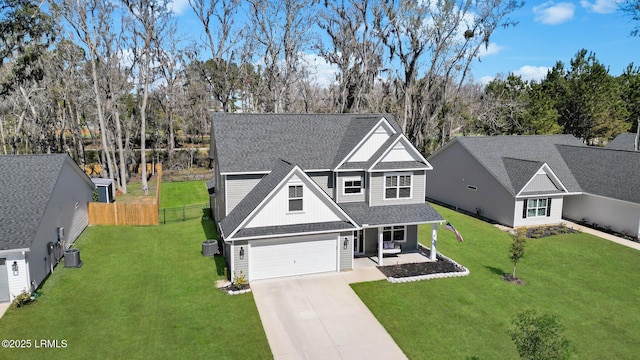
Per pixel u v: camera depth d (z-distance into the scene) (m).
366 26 44.56
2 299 15.65
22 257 15.70
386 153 21.11
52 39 33.19
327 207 18.80
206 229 25.98
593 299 16.73
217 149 21.38
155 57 42.56
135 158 51.75
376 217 20.23
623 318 15.20
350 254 19.19
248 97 60.25
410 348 13.03
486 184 29.83
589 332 14.21
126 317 14.59
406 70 43.91
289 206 18.28
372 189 21.17
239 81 50.41
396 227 22.00
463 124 49.31
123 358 12.19
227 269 19.19
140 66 39.69
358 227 18.78
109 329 13.76
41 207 17.67
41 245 17.47
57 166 20.39
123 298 16.08
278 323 14.40
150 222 26.92
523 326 10.95
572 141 34.91
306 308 15.53
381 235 19.86
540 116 44.31
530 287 17.81
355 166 21.25
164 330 13.77
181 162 52.56
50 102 42.81
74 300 15.85
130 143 52.44
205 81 53.81
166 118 54.25
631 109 55.03
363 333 13.88
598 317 15.26
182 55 50.53
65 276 18.16
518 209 27.42
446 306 15.87
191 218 28.84
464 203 32.47
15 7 29.66
